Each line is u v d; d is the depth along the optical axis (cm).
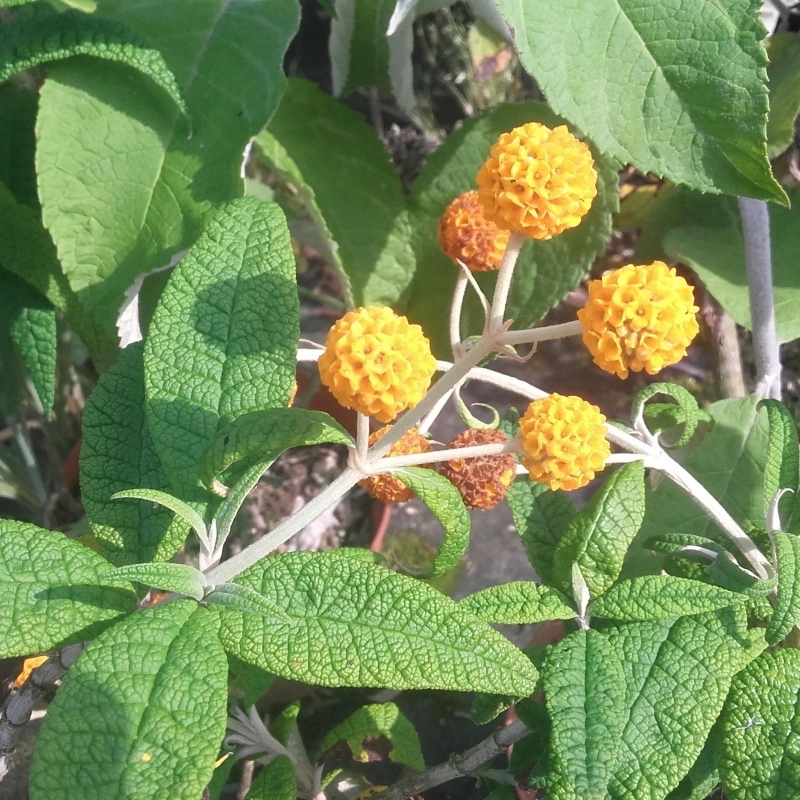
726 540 36
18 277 40
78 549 31
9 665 39
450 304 47
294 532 32
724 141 35
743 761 32
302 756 39
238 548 53
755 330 43
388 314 29
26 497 50
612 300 29
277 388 33
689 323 29
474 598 34
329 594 31
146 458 33
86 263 38
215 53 38
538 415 31
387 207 47
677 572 36
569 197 31
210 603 31
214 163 38
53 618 31
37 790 29
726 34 35
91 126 37
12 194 39
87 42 36
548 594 34
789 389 56
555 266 45
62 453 54
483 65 60
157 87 38
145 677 30
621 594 34
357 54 48
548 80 35
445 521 33
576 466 31
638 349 29
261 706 44
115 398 34
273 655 31
